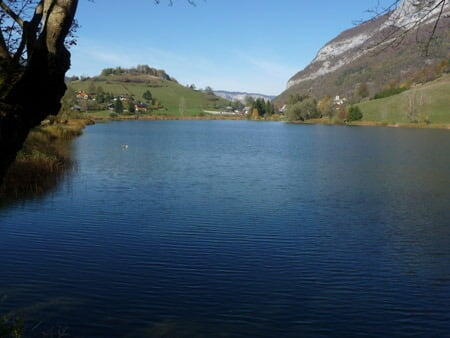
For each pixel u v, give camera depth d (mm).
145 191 28156
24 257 15719
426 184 32906
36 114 5172
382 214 23375
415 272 15312
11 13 4891
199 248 17281
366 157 51781
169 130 105312
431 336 11242
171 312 12031
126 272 14656
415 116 136375
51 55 4867
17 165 29844
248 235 19094
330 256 16719
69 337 10617
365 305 12742
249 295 13195
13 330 8820
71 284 13602
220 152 55625
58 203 23922
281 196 27672
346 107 163875
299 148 63688
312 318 11930
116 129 100438
